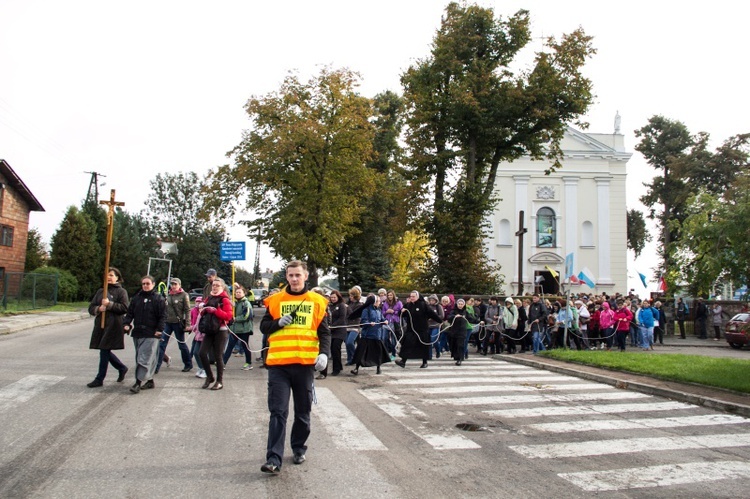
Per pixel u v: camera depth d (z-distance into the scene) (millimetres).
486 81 28094
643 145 49094
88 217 44281
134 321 9180
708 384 10602
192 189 66188
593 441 7027
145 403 8258
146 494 4746
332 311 12227
